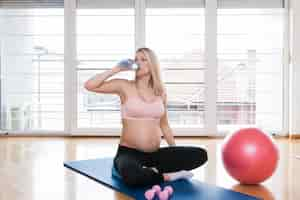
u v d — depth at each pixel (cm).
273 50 500
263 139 273
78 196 249
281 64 500
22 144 446
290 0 491
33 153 393
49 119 513
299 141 468
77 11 503
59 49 507
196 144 447
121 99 289
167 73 504
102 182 279
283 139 483
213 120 501
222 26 499
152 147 283
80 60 506
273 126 506
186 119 507
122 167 262
